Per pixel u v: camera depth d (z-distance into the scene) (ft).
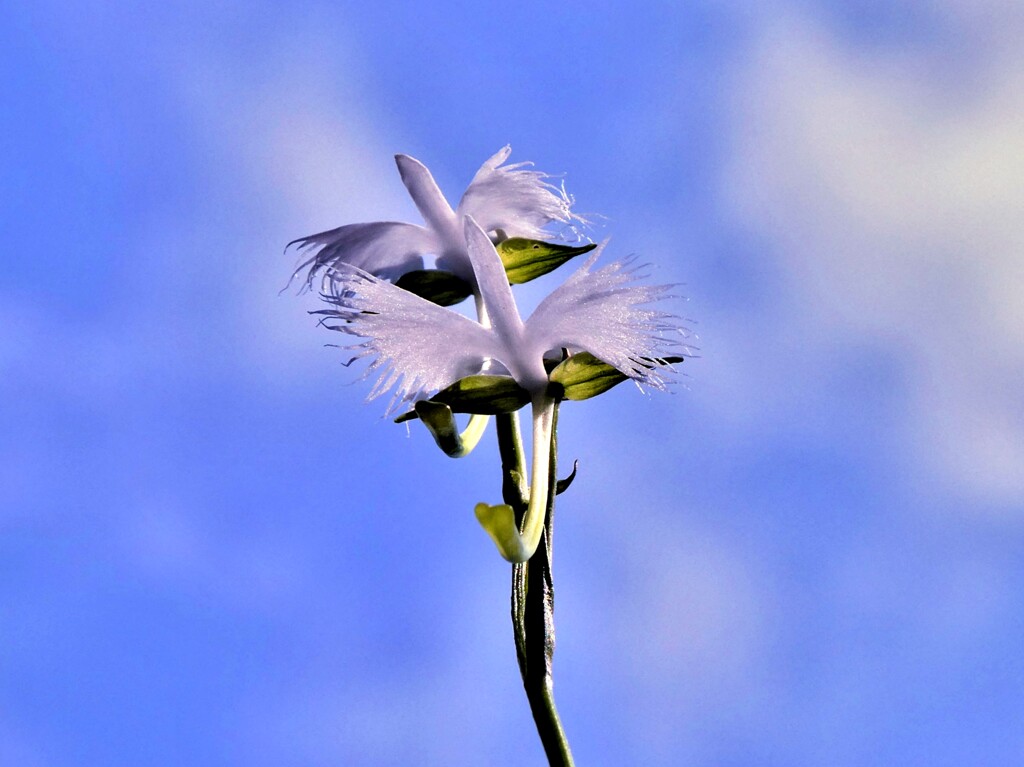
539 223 1.26
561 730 1.17
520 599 1.19
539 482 1.19
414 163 1.24
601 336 1.20
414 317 1.21
